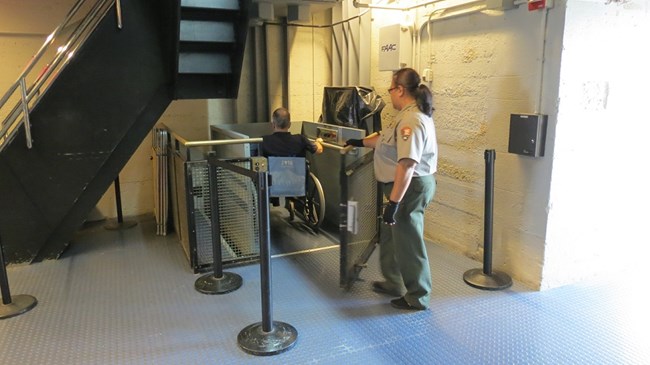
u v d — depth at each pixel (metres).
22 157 3.27
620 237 3.27
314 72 5.25
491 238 3.14
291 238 4.15
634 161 3.15
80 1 3.19
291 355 2.36
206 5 3.33
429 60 3.79
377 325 2.64
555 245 2.99
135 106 3.47
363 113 4.14
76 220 3.67
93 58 3.25
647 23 2.92
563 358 2.32
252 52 5.06
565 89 2.74
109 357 2.34
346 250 3.00
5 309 2.78
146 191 4.92
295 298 2.98
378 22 4.41
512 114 2.97
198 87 3.81
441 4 3.57
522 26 2.91
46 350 2.41
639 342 2.45
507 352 2.37
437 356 2.34
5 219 3.37
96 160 3.45
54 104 3.24
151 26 3.38
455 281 3.20
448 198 3.78
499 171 3.23
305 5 4.61
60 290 3.11
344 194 2.92
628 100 2.99
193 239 3.36
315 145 3.89
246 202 3.46
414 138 2.38
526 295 2.98
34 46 4.18
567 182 2.91
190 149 3.59
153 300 2.96
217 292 3.04
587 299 2.92
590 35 2.74
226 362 2.30
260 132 5.02
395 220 2.63
